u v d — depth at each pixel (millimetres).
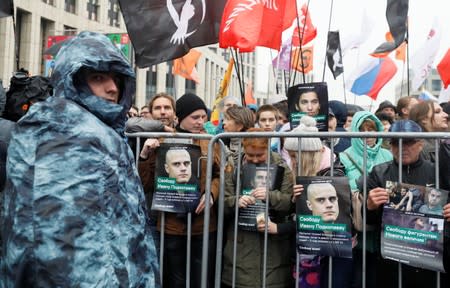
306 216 2908
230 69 7586
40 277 1415
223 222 3309
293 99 4262
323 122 4168
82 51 1689
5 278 1501
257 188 3100
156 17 4215
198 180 3219
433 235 2678
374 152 3322
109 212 1518
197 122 4184
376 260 3109
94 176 1517
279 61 10102
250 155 3143
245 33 4375
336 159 3373
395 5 6352
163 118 4648
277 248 3164
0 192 2680
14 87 3320
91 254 1443
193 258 3410
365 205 2928
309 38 9508
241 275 3162
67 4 32094
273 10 4656
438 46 9008
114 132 1681
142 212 1743
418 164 2934
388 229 2807
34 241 1432
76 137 1552
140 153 3344
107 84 1775
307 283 3031
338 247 2844
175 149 3209
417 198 2734
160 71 42656
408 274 2990
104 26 35750
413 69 9195
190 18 4277
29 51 28344
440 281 2941
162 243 3275
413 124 3266
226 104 6066
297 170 3016
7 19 26891
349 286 3070
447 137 2744
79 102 1676
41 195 1467
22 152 1550
